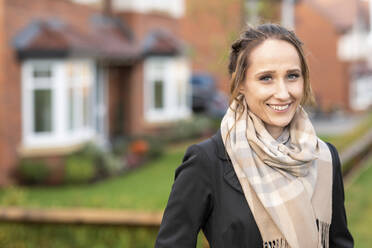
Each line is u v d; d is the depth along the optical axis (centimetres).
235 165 188
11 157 1183
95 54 1412
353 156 787
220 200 188
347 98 3428
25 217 444
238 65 191
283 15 2461
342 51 3422
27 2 1236
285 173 186
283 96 185
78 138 1323
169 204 194
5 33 1159
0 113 1162
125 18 1753
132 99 1773
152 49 1791
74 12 1476
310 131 197
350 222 599
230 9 1625
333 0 3600
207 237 195
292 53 187
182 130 1864
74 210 442
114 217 429
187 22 2655
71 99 1321
